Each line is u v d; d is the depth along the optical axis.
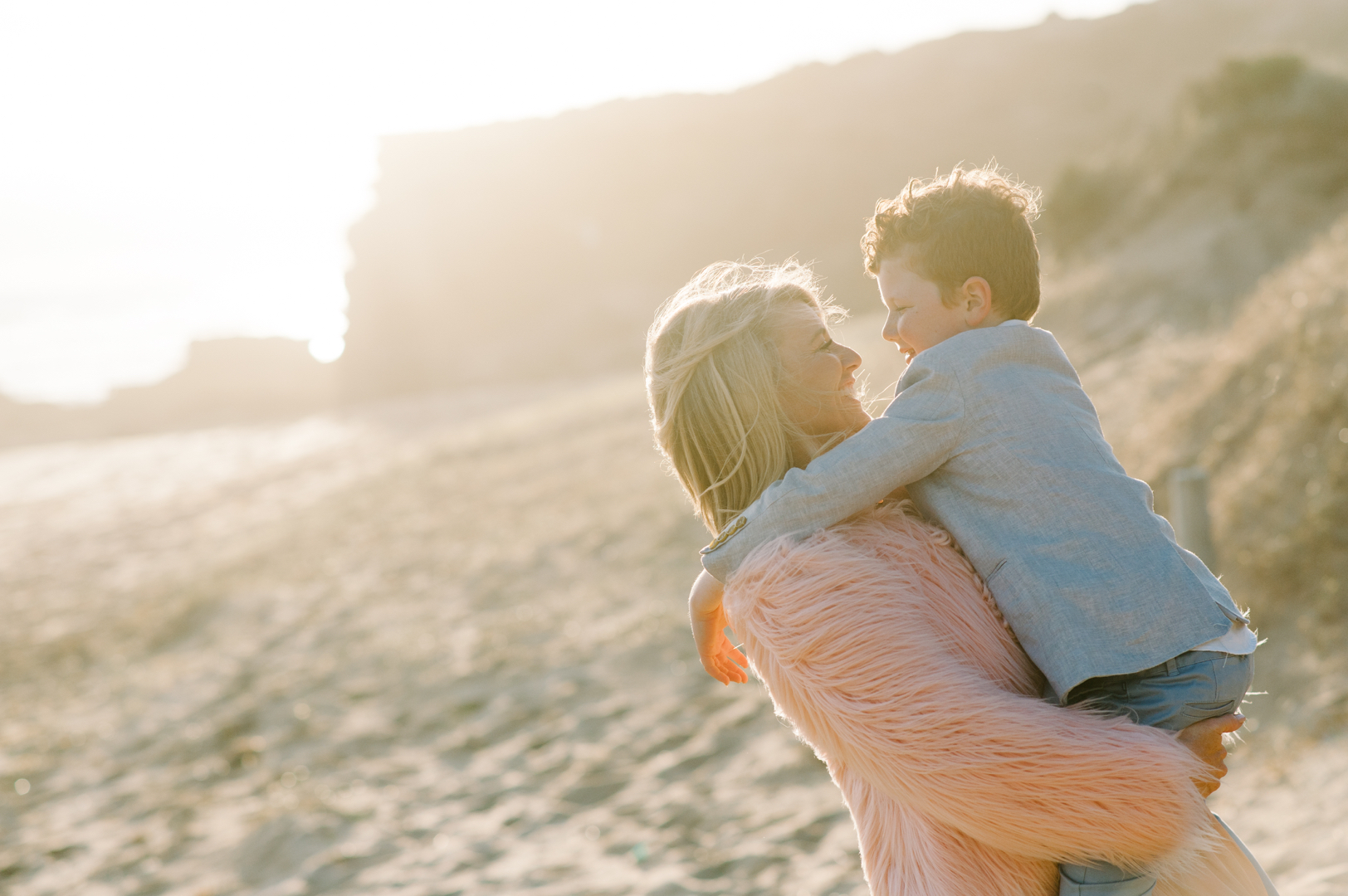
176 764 8.58
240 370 61.91
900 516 1.79
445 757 7.70
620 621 9.60
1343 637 5.18
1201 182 17.75
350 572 13.88
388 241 61.84
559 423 22.59
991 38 63.47
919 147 56.91
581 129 62.44
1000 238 1.81
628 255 59.44
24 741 9.83
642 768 6.84
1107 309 14.66
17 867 7.05
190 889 6.29
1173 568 1.67
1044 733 1.54
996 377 1.75
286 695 9.69
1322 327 7.43
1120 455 8.22
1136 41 59.56
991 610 1.71
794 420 1.86
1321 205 15.97
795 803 5.88
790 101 62.94
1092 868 1.64
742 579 1.71
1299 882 3.68
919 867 1.67
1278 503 6.20
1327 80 17.80
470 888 5.69
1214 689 1.64
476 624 10.58
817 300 1.96
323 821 6.81
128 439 53.09
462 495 17.36
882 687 1.60
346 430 39.09
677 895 5.12
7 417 59.94
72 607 16.73
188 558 19.16
